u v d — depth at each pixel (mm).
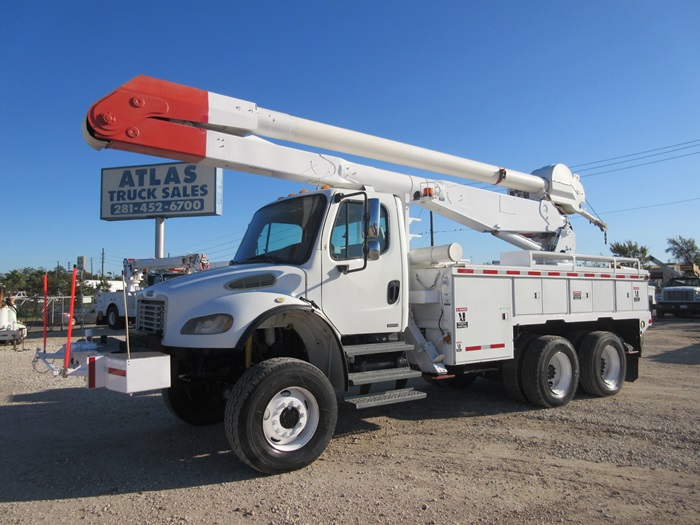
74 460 5336
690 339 16531
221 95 5602
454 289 6406
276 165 5926
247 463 4633
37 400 8266
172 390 6441
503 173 8367
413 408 7531
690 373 10219
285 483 4562
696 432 6027
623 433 6059
